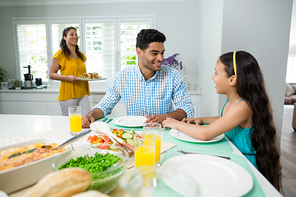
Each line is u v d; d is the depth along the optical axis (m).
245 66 0.93
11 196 0.49
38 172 0.53
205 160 0.68
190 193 0.31
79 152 0.60
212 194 0.48
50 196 0.34
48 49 3.37
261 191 0.53
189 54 3.21
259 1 1.84
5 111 3.10
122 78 1.52
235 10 1.85
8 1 3.24
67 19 3.27
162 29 3.18
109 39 3.28
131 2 3.16
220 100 1.96
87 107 2.53
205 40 2.54
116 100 1.59
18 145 0.65
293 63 9.62
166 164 0.64
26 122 1.26
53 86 3.41
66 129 1.11
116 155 0.60
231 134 1.06
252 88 0.93
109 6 3.19
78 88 2.41
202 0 2.74
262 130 0.94
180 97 1.53
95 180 0.45
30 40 3.36
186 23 3.15
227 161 0.66
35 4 3.25
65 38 2.34
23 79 3.46
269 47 1.90
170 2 3.12
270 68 1.92
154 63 1.35
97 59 3.33
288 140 3.12
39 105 3.07
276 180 1.00
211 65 2.24
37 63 3.43
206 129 0.91
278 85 1.95
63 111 2.42
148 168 0.36
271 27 1.87
